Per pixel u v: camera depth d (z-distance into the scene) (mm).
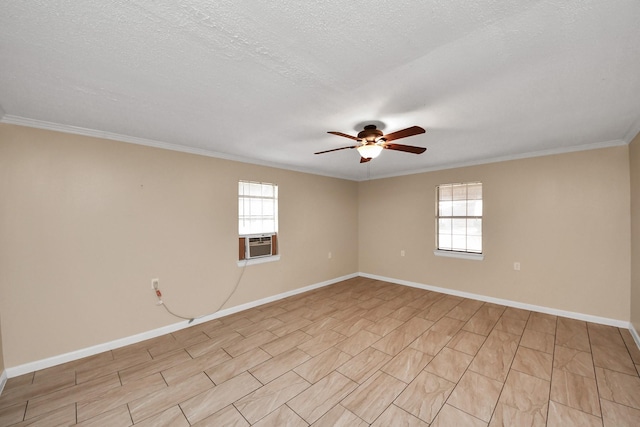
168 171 3191
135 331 2939
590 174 3291
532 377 2225
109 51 1400
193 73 1629
